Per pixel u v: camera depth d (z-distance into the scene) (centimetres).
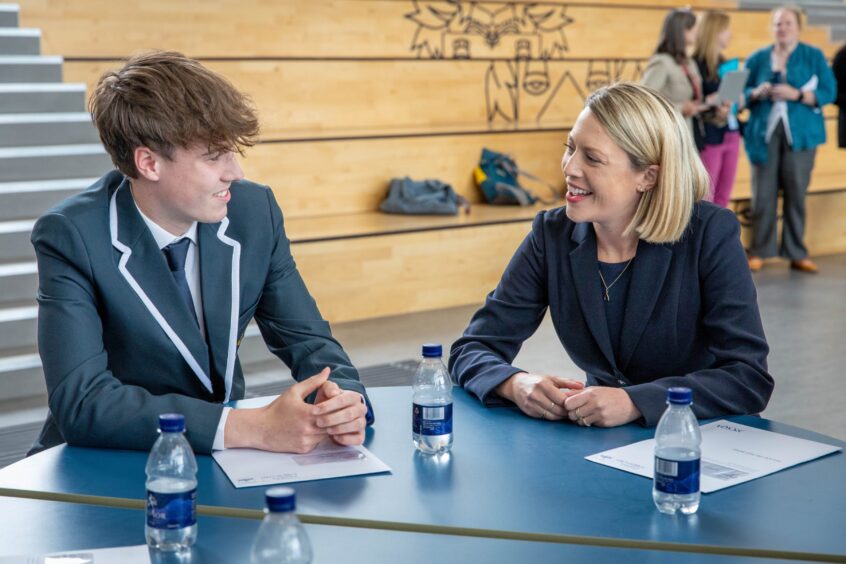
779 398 409
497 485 156
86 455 170
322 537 138
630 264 205
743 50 793
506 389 195
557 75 723
